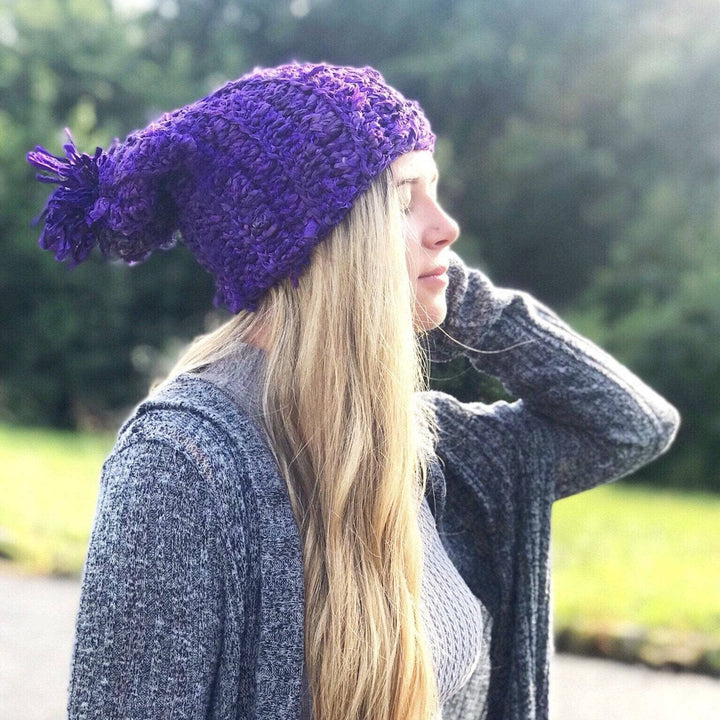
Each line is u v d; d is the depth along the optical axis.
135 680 0.97
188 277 17.50
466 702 1.43
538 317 1.46
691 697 3.30
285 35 20.88
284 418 1.13
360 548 1.11
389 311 1.12
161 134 1.09
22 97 18.06
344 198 1.09
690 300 12.99
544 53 18.89
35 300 16.69
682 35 17.02
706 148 16.41
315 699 1.07
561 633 3.70
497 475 1.44
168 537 0.98
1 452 7.99
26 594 4.10
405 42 20.59
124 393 17.23
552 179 17.81
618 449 1.44
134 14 21.62
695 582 4.40
